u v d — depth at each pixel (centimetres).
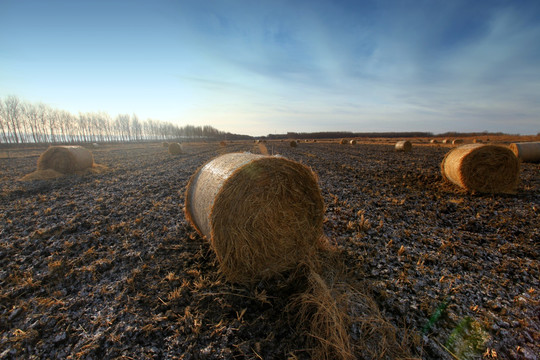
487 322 316
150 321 331
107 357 282
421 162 1755
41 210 767
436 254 480
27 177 1280
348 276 413
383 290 374
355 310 336
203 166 565
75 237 570
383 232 579
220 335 312
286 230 443
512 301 354
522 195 873
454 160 974
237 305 363
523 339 296
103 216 708
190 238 561
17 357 283
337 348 279
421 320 324
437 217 679
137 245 532
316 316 322
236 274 414
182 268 450
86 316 340
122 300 370
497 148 887
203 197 463
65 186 1117
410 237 555
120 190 1027
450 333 305
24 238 564
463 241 534
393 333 298
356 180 1154
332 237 553
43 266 457
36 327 323
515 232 571
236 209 405
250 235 416
